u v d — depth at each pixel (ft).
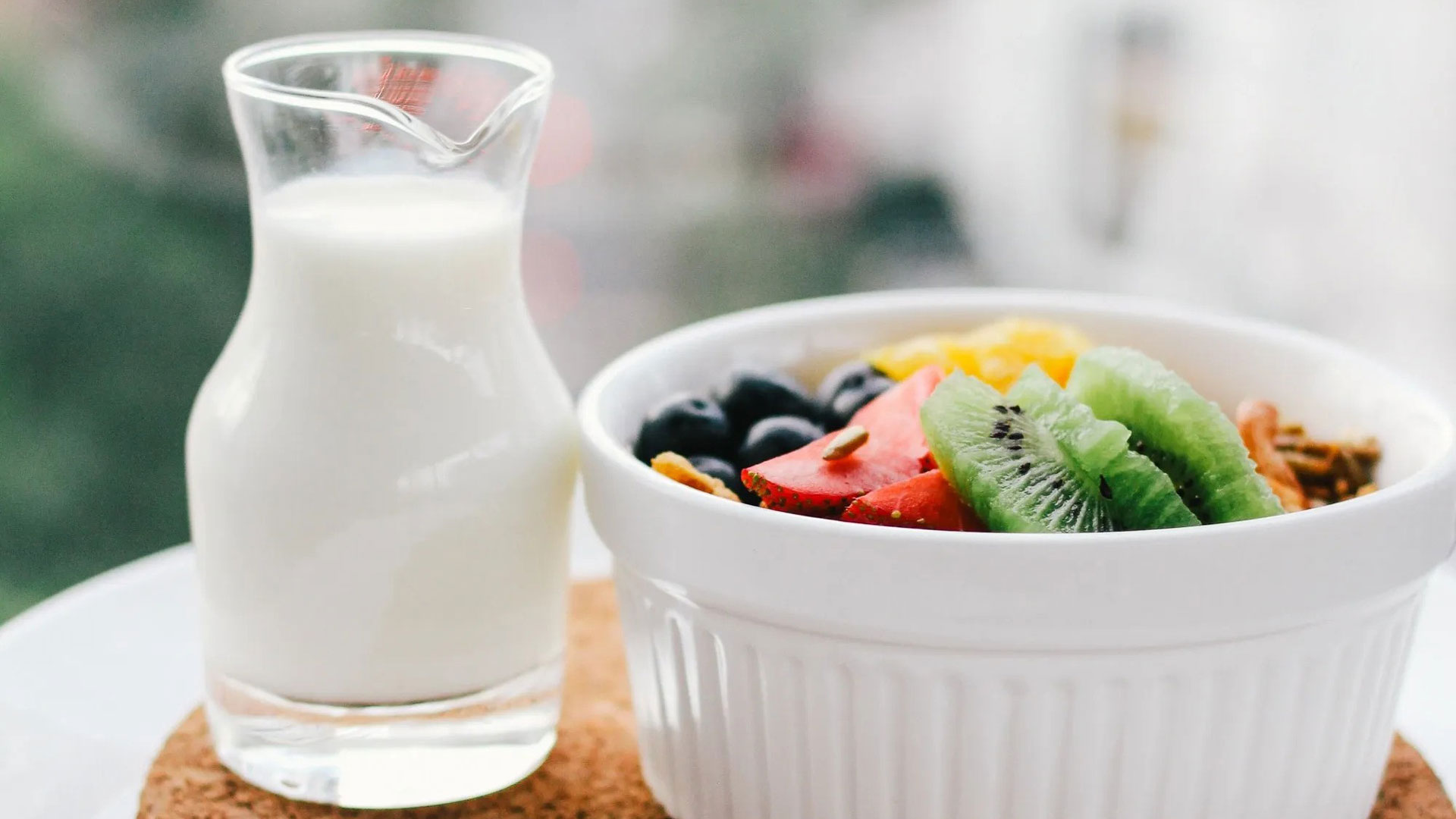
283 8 2.75
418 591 1.71
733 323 1.90
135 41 2.72
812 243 3.05
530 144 1.73
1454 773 1.78
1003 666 1.59
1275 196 3.00
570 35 2.88
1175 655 1.59
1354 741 1.67
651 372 1.84
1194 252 3.07
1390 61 2.89
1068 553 1.56
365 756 1.74
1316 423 1.84
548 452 1.75
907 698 1.62
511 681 1.76
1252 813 1.65
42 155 2.72
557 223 3.04
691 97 2.95
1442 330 3.01
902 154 3.02
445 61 1.75
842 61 2.95
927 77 2.98
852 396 1.81
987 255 3.08
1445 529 1.64
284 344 1.71
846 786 1.65
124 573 2.03
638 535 1.67
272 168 1.72
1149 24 2.95
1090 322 1.92
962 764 1.63
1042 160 3.03
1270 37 2.92
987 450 1.64
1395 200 2.96
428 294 1.71
